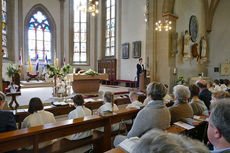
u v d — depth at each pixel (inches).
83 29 645.3
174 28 401.7
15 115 136.4
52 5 633.0
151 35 410.6
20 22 574.9
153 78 405.7
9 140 78.7
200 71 521.0
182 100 114.8
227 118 35.1
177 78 410.0
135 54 490.9
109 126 114.0
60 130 94.7
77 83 333.7
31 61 595.2
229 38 514.9
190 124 103.0
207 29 549.6
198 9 504.7
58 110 164.7
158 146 24.0
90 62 640.4
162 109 90.1
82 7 300.4
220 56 533.0
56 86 293.6
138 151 26.0
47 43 634.8
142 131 87.1
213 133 38.6
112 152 61.0
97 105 196.1
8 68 406.9
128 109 131.1
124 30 536.1
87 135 120.8
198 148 24.8
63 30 647.8
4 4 530.9
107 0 595.8
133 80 503.8
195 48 463.8
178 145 24.4
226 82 267.3
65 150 105.6
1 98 105.1
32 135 84.9
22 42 577.9
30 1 592.4
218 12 536.7
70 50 647.1
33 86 461.4
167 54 388.8
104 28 611.8
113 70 560.7
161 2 397.4
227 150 34.7
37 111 111.3
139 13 483.5
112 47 582.2
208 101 157.0
